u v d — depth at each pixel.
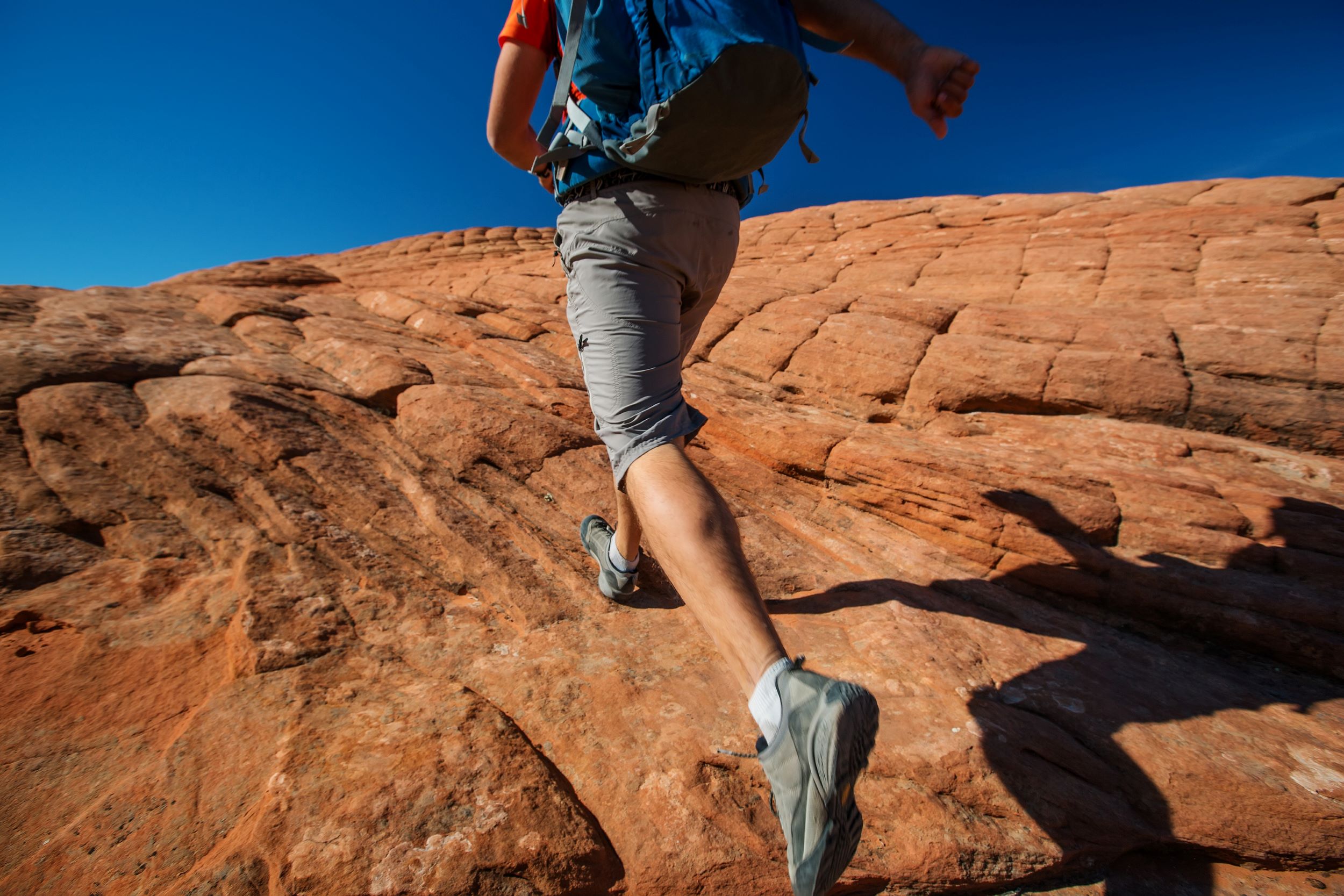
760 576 2.67
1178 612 2.63
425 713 1.74
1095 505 3.04
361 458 2.99
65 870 1.33
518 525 2.73
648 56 1.22
